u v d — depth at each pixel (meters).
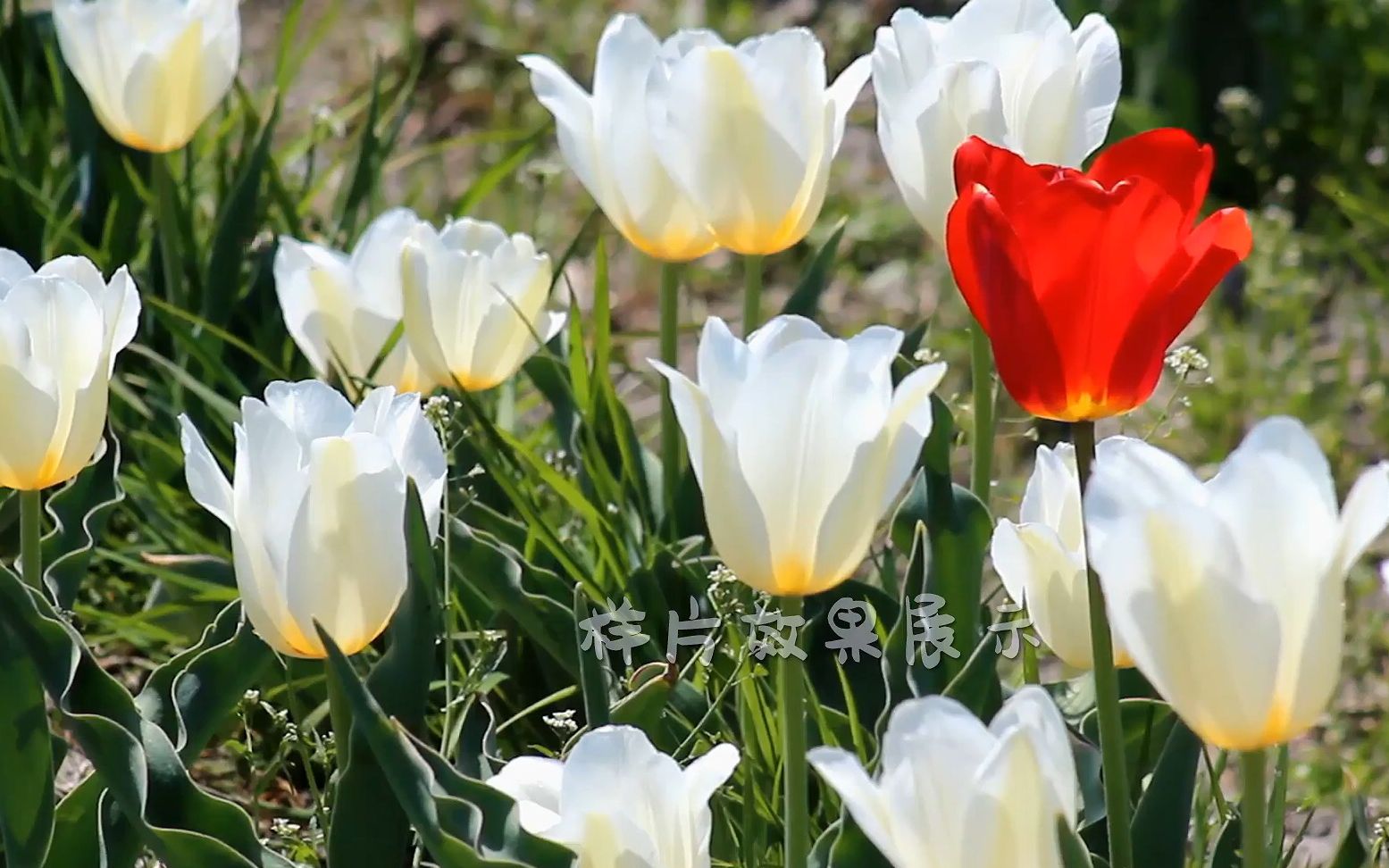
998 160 2.48
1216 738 2.40
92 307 2.52
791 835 2.49
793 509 2.45
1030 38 2.60
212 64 2.83
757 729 2.62
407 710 2.53
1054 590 2.51
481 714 2.55
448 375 2.71
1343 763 2.86
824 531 2.46
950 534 2.60
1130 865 2.48
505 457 2.77
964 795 2.39
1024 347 2.45
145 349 2.83
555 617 2.64
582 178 2.69
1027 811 2.39
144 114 2.83
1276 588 2.39
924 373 2.44
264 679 2.75
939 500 2.61
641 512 2.77
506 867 2.45
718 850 2.60
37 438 2.51
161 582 2.79
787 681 2.48
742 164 2.62
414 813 2.46
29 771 2.50
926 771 2.39
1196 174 2.49
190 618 2.77
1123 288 2.44
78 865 2.52
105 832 2.52
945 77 2.58
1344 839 2.53
